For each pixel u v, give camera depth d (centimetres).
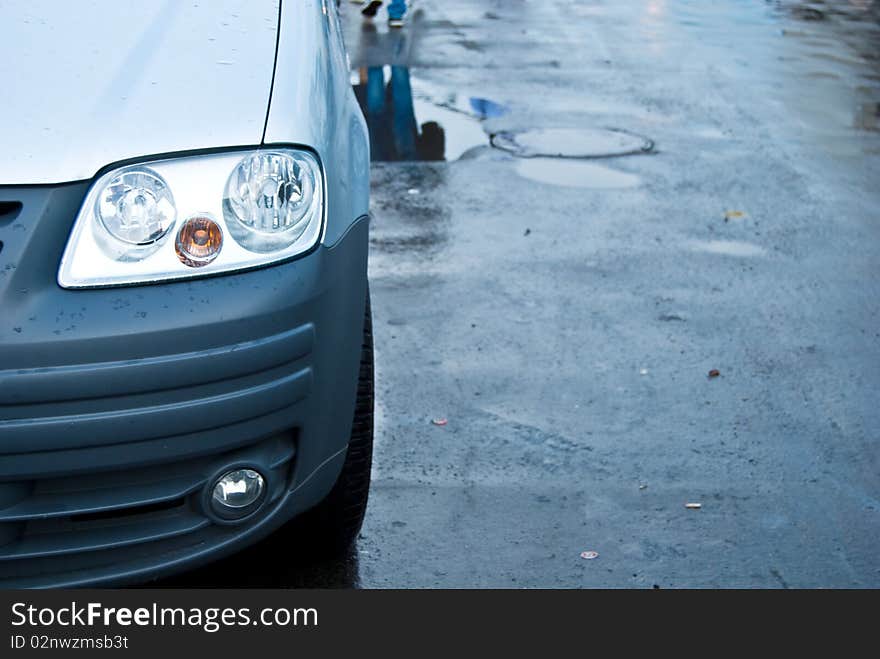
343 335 314
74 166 277
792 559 385
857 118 1033
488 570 373
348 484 354
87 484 277
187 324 275
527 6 1623
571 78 1165
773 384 517
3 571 283
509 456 446
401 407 482
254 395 285
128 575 289
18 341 263
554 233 717
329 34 384
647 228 732
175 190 283
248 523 302
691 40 1380
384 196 784
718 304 609
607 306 602
